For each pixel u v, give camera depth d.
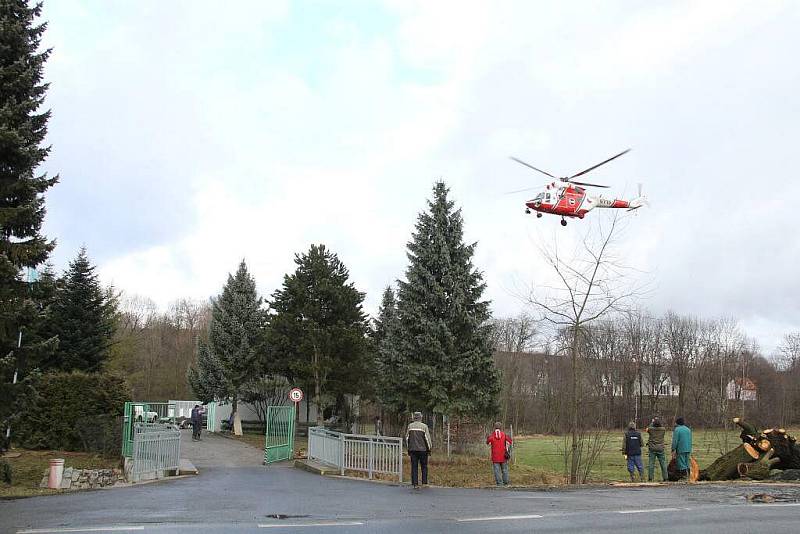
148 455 19.55
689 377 69.94
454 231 32.06
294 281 40.28
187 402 59.19
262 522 10.12
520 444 48.47
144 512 11.24
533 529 9.59
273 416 27.59
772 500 13.58
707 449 36.38
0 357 19.31
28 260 19.27
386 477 19.33
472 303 31.61
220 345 45.47
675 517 10.94
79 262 40.12
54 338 19.77
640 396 68.88
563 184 25.19
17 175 19.44
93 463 25.11
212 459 28.58
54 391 29.08
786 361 73.56
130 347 64.56
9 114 18.77
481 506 12.39
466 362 30.56
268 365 43.44
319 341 39.19
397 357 31.41
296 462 25.19
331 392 40.38
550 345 38.03
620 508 12.09
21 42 20.03
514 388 58.06
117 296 73.25
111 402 29.69
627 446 21.17
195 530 9.24
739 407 55.25
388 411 34.41
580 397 27.33
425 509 11.91
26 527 9.43
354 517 10.79
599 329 46.22
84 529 9.25
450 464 28.95
